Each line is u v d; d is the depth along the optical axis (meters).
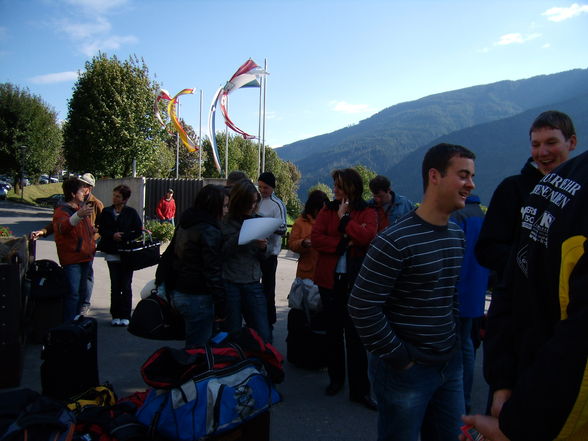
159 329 3.64
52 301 5.12
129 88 23.61
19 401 2.37
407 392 2.18
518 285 1.34
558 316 1.18
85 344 3.57
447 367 2.29
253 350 2.90
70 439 2.19
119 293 5.76
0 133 36.91
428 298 2.18
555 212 1.20
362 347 3.84
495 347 1.44
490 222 2.82
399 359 2.11
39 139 38.25
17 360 3.93
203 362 2.67
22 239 5.35
